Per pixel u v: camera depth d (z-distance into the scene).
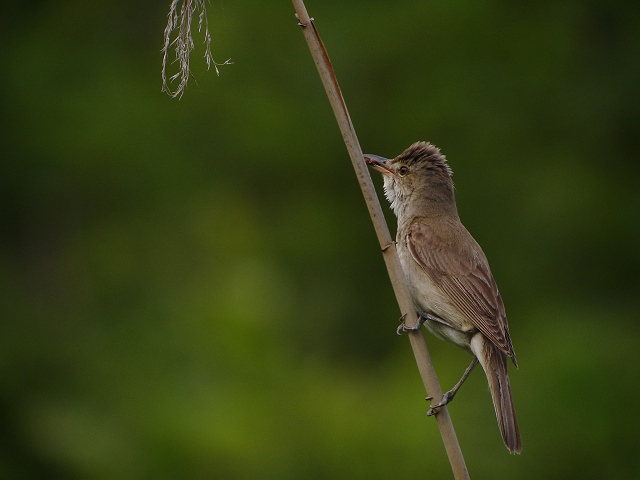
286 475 11.76
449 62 15.25
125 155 14.98
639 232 15.26
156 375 12.88
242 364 12.57
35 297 14.99
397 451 11.97
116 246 14.95
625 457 12.73
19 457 12.66
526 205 15.09
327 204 15.24
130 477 11.82
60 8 16.05
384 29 15.21
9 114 15.24
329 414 12.14
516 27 15.48
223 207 14.77
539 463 12.59
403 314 7.09
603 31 16.06
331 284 14.99
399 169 9.63
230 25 15.32
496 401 8.28
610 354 13.52
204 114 15.16
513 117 15.30
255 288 13.55
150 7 15.98
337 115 6.98
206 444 11.66
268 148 14.99
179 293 14.09
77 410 12.75
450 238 9.05
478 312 8.62
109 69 15.45
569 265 15.10
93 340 13.80
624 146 15.65
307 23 6.90
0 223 15.34
